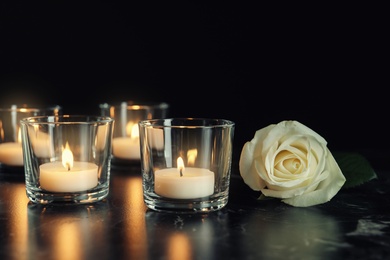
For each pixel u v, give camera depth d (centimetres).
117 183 57
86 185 49
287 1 93
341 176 49
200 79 95
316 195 48
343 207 49
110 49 94
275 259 39
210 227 44
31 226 44
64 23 93
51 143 49
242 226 44
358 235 43
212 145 47
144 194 48
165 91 95
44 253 39
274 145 49
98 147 50
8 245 41
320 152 49
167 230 43
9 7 92
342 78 94
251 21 94
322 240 42
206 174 47
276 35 94
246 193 53
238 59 94
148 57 94
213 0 94
